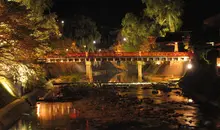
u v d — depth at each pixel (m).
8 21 26.45
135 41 83.06
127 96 41.25
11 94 29.34
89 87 52.31
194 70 49.06
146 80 68.75
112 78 80.31
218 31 48.94
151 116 27.53
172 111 29.38
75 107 32.69
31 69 30.30
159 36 78.94
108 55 67.69
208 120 25.58
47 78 56.78
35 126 23.98
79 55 66.62
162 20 75.12
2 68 27.34
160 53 66.38
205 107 31.61
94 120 26.22
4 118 23.38
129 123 24.94
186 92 43.31
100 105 33.88
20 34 27.75
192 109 30.64
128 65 113.00
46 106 33.34
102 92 45.69
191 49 62.59
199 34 57.97
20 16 28.02
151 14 77.00
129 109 31.19
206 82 38.38
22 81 29.16
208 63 41.34
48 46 37.12
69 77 71.56
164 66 76.38
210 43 49.03
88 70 76.56
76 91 45.97
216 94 32.25
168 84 53.91
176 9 71.81
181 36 67.50
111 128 23.41
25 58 28.75
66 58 65.50
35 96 36.12
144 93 44.28
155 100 37.22
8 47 26.30
